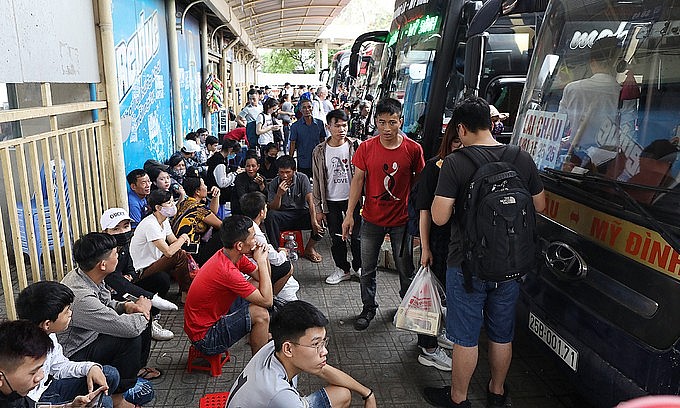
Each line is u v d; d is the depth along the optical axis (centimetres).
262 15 1325
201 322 310
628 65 252
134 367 281
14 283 419
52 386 237
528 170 250
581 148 268
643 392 204
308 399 234
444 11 484
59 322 223
